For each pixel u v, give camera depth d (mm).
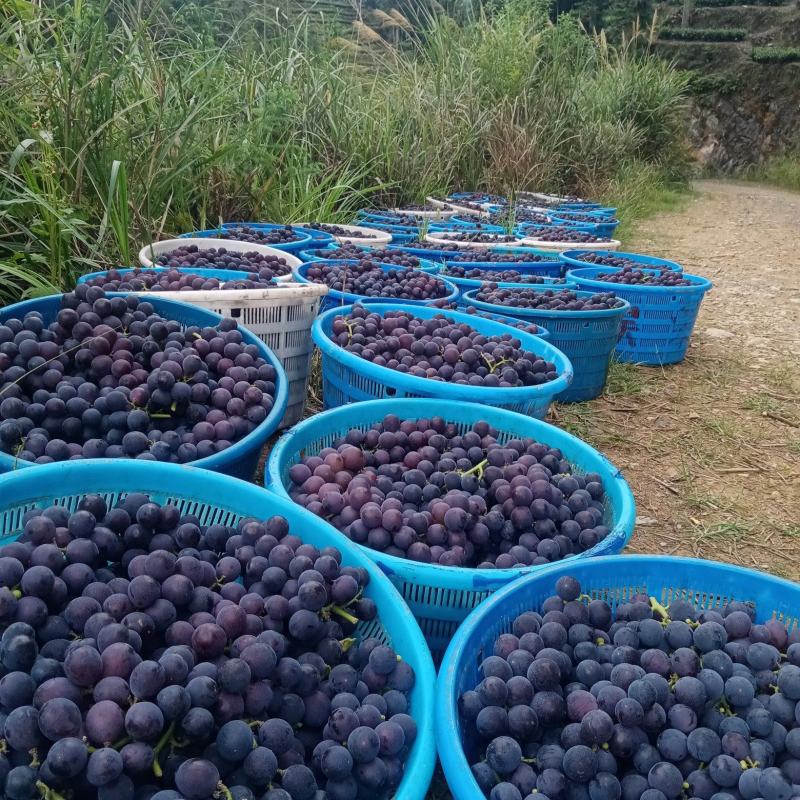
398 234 6605
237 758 1351
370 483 2512
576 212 9414
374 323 3699
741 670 1763
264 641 1542
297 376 3832
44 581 1524
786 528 3496
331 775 1452
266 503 2109
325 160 7801
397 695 1681
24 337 2633
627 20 24188
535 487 2443
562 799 1557
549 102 11727
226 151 5348
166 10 6152
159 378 2564
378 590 1896
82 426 2471
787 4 25906
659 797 1521
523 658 1758
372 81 9555
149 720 1280
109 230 4527
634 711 1571
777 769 1523
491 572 2064
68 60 4277
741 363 5629
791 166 21391
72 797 1303
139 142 5012
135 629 1482
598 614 1919
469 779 1442
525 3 12969
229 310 3432
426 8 11820
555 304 4574
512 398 3062
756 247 10773
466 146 10328
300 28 7918
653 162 16719
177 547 1870
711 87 22734
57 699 1283
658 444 4227
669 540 3334
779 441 4367
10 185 4238
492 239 6590
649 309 5258
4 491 1915
